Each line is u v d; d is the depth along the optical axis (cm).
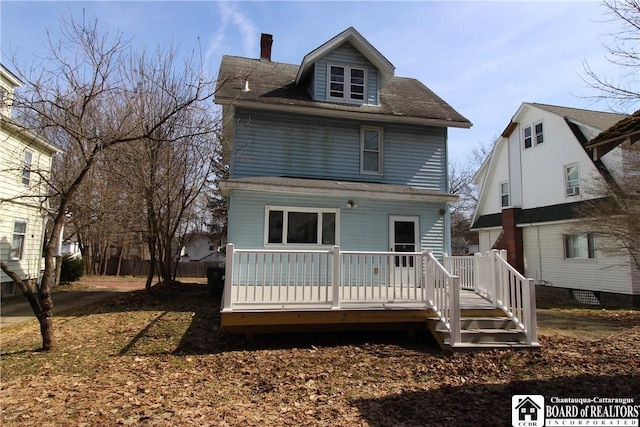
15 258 1451
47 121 789
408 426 376
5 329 860
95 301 1324
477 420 389
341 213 1092
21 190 1424
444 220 1180
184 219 1688
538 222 1723
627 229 1264
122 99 1135
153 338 740
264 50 1599
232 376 530
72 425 377
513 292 709
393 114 1229
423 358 612
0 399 446
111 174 1251
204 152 1348
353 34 1259
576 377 518
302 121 1211
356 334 775
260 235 1021
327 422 384
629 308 1323
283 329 714
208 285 1319
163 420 386
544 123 1805
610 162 1443
